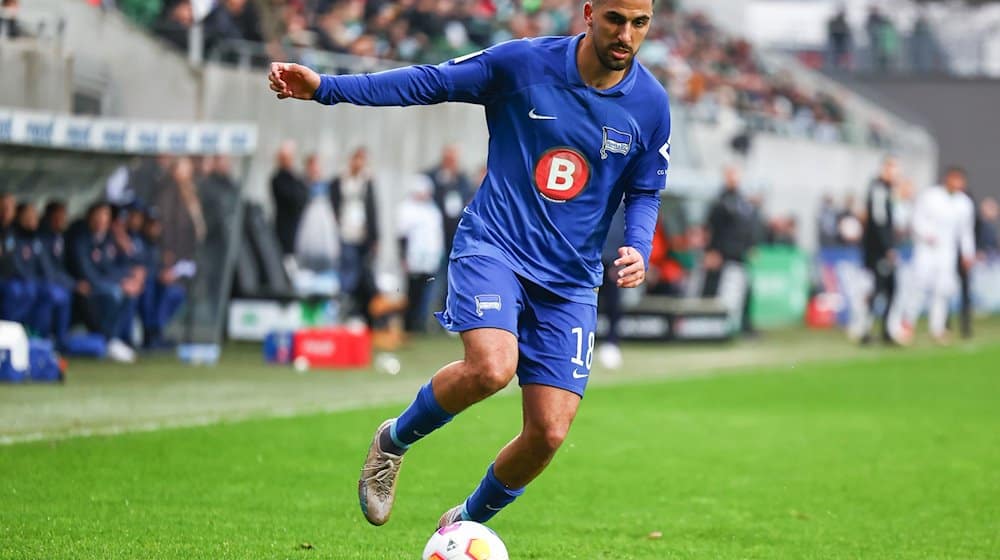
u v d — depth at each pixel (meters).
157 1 68.06
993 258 116.12
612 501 29.19
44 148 49.16
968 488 31.88
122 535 23.31
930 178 141.25
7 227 47.94
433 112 77.81
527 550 23.84
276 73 19.31
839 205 118.94
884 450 37.69
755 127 110.00
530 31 92.06
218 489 28.27
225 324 61.78
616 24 19.33
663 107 20.56
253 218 61.91
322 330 54.06
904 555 24.36
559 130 20.00
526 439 20.16
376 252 63.94
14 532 23.14
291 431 36.47
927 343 79.62
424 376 52.03
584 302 20.31
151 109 62.09
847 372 60.47
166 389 44.41
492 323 19.50
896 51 151.88
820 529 26.67
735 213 76.62
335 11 76.56
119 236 53.25
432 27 82.25
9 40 53.78
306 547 23.03
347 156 72.44
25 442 32.34
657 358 65.12
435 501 28.38
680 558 23.58
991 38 151.25
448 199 66.81
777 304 93.06
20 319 48.22
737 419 43.56
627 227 20.84
